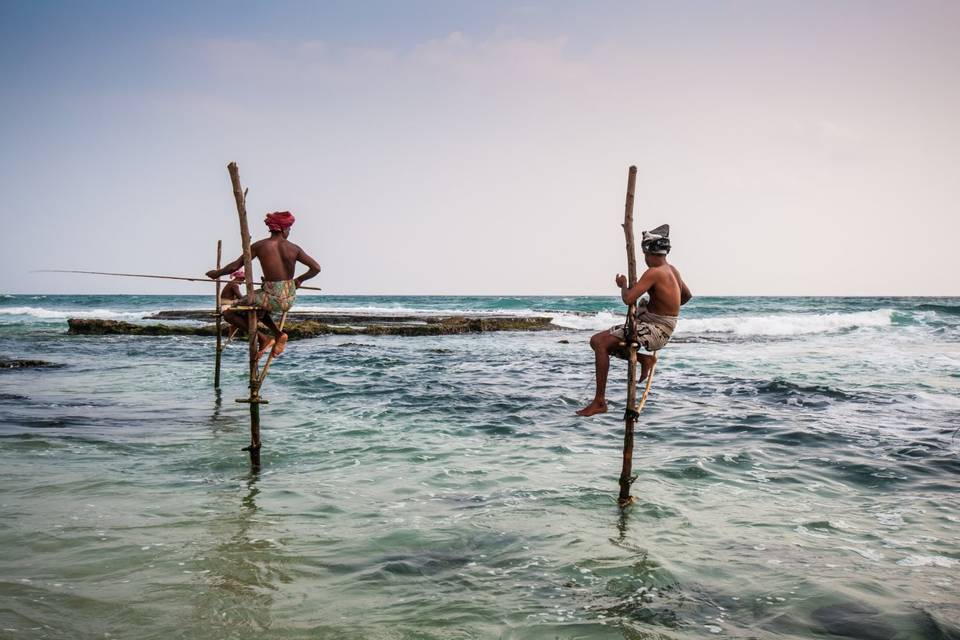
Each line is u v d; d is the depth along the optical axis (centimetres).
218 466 790
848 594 454
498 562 508
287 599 437
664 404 1262
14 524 564
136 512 608
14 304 8075
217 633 390
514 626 408
